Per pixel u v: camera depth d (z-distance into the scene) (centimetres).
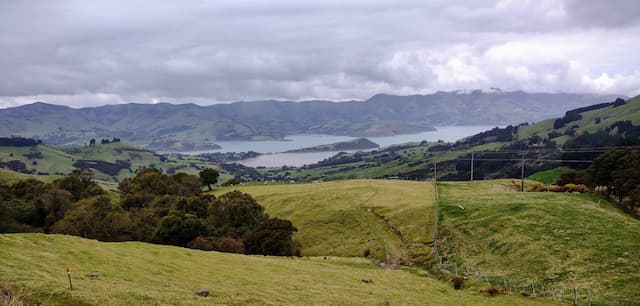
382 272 5791
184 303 2920
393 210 9094
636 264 5012
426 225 8012
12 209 10731
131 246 4928
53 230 9506
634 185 8906
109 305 2669
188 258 4784
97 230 9262
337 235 8506
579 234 6156
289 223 8506
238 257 5456
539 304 4338
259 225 8656
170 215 8900
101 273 3491
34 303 2552
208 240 8169
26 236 4200
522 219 7081
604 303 4288
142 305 2759
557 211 7281
